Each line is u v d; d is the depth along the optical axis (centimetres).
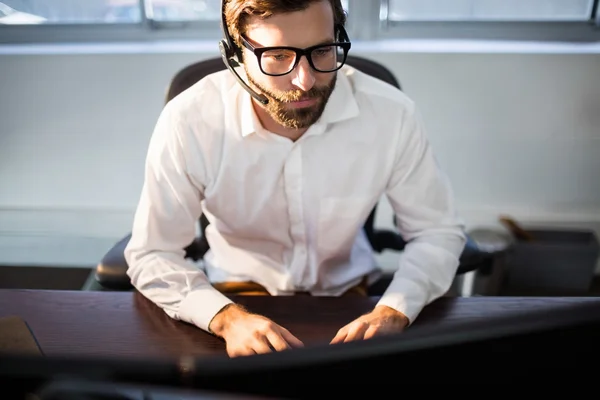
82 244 245
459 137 226
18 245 245
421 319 106
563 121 222
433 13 231
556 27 228
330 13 102
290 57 103
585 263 227
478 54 213
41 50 219
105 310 106
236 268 142
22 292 109
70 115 224
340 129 124
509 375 53
